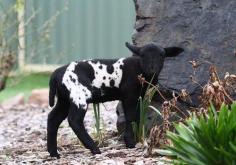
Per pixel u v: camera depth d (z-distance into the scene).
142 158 11.04
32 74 27.59
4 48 21.55
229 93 11.80
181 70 12.96
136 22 13.70
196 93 12.73
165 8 13.49
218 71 12.80
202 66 12.88
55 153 11.94
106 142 12.95
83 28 29.23
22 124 17.50
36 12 24.02
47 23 25.56
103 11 29.19
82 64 11.79
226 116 8.53
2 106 21.67
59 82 11.68
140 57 11.76
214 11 13.19
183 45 13.16
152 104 12.98
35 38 26.09
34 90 23.05
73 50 28.89
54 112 11.96
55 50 28.48
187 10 13.36
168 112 11.19
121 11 29.11
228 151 8.43
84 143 11.65
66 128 15.39
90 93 11.69
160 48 11.69
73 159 11.64
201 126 8.59
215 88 10.38
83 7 29.23
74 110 11.58
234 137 8.47
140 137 12.24
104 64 11.88
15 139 15.26
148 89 12.03
